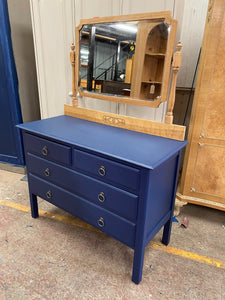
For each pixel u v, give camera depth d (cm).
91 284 145
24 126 179
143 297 137
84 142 147
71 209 170
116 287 143
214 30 158
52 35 227
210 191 193
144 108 196
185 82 238
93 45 189
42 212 216
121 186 133
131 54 172
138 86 174
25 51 266
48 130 171
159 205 149
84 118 205
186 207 232
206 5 211
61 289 141
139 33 164
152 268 159
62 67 233
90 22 185
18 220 203
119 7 186
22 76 268
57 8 214
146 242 140
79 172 154
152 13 155
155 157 127
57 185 174
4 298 134
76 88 210
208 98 172
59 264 158
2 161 299
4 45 245
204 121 178
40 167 180
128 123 177
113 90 188
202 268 160
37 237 183
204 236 192
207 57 165
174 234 193
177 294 140
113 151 134
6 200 232
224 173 184
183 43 222
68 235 187
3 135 284
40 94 259
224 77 164
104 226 151
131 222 135
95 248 174
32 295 136
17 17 247
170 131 158
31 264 158
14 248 171
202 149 185
